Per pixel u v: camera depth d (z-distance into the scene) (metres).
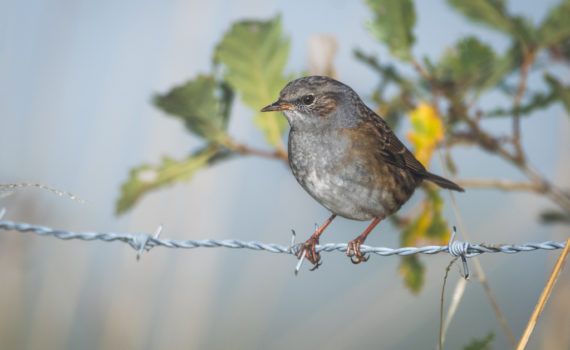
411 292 8.04
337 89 8.21
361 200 8.20
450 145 8.08
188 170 7.80
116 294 10.52
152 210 10.77
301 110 8.15
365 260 8.41
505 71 7.83
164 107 7.53
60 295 10.41
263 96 7.82
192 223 10.77
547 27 7.61
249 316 10.58
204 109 7.56
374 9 7.88
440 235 7.86
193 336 10.35
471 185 8.03
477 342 6.58
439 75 8.02
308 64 8.53
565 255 5.64
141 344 10.34
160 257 10.87
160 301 10.69
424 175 8.30
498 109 7.84
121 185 7.71
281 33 7.68
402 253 6.57
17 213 10.32
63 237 6.74
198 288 10.63
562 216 8.39
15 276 10.24
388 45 7.93
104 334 10.31
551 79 7.56
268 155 8.00
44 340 10.16
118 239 6.75
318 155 8.18
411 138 7.67
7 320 10.09
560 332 8.43
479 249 6.20
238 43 7.67
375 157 8.13
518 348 5.62
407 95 8.46
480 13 7.90
